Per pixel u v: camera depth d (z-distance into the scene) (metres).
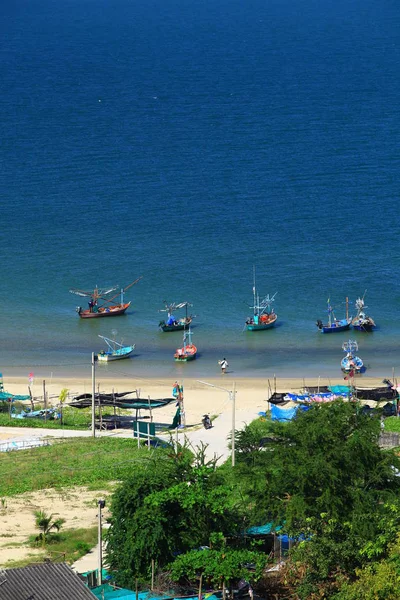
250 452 184.25
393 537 130.75
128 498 143.62
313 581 130.38
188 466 149.62
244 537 144.00
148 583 136.75
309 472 146.62
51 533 161.00
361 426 159.00
